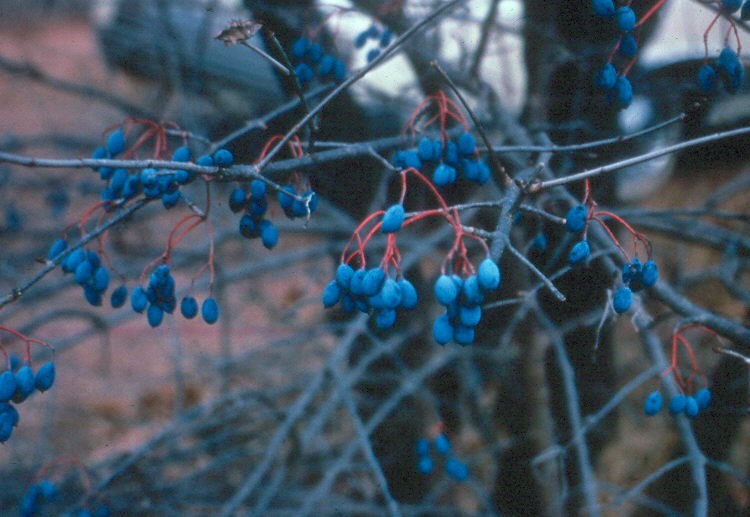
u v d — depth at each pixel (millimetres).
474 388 1228
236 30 712
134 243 1517
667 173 1504
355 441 1038
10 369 757
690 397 825
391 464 1311
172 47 1288
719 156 1526
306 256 1253
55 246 793
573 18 1005
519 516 1189
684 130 1067
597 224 926
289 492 1170
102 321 1222
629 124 1053
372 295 697
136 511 1080
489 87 1005
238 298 1751
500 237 699
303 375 1389
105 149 796
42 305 1938
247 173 727
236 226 1289
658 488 1224
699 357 1195
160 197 751
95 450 1567
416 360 1294
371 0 1003
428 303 1312
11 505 1222
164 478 1247
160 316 777
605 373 1173
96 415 1664
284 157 1030
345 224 1180
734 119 1051
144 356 1825
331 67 882
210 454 1228
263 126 800
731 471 876
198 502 1156
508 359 1170
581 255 740
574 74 1033
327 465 1253
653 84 1033
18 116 1920
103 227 754
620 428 1276
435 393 1305
